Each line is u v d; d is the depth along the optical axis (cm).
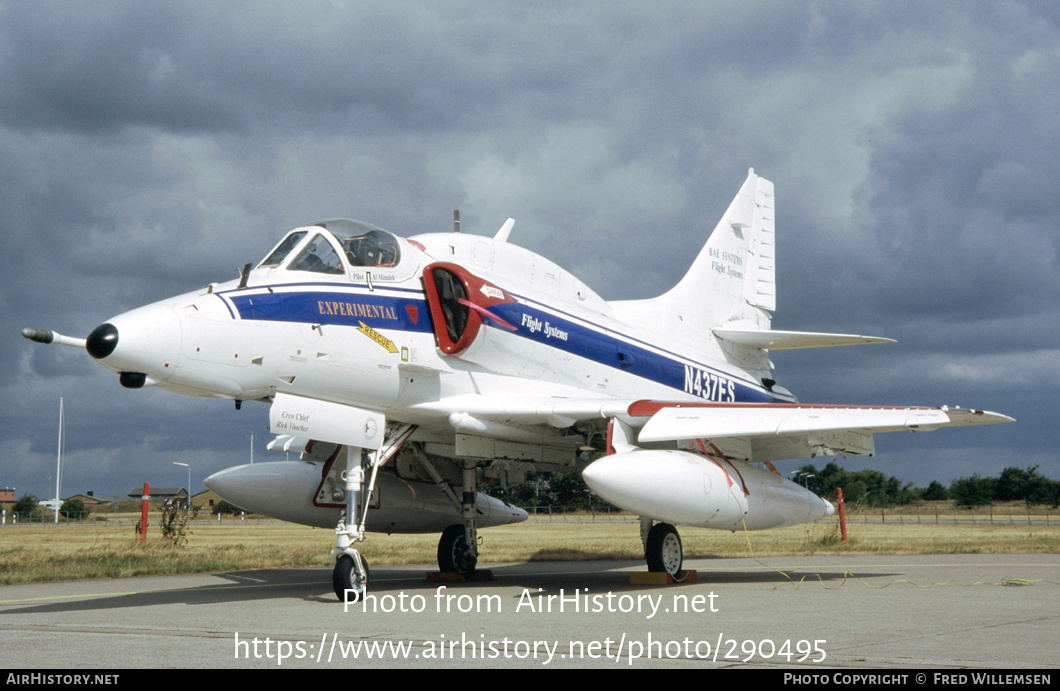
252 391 935
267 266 992
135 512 10450
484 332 1110
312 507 1271
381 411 1062
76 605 927
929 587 1095
